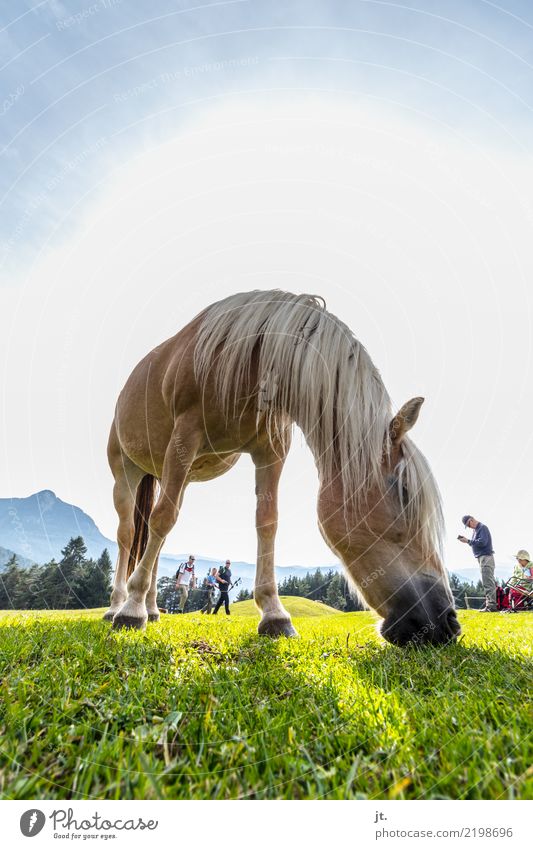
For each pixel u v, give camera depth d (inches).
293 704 58.4
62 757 44.4
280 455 141.4
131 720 53.1
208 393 125.5
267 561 140.0
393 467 93.4
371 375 102.5
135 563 191.0
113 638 101.9
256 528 142.5
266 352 116.9
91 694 60.6
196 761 44.1
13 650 83.8
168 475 128.1
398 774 42.1
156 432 157.1
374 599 89.0
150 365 161.5
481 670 75.4
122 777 41.6
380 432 93.9
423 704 57.0
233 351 121.3
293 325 115.2
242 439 131.6
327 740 47.6
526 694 62.0
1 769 42.4
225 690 64.4
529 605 284.0
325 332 109.7
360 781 41.6
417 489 90.0
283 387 113.7
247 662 84.8
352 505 92.7
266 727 50.8
